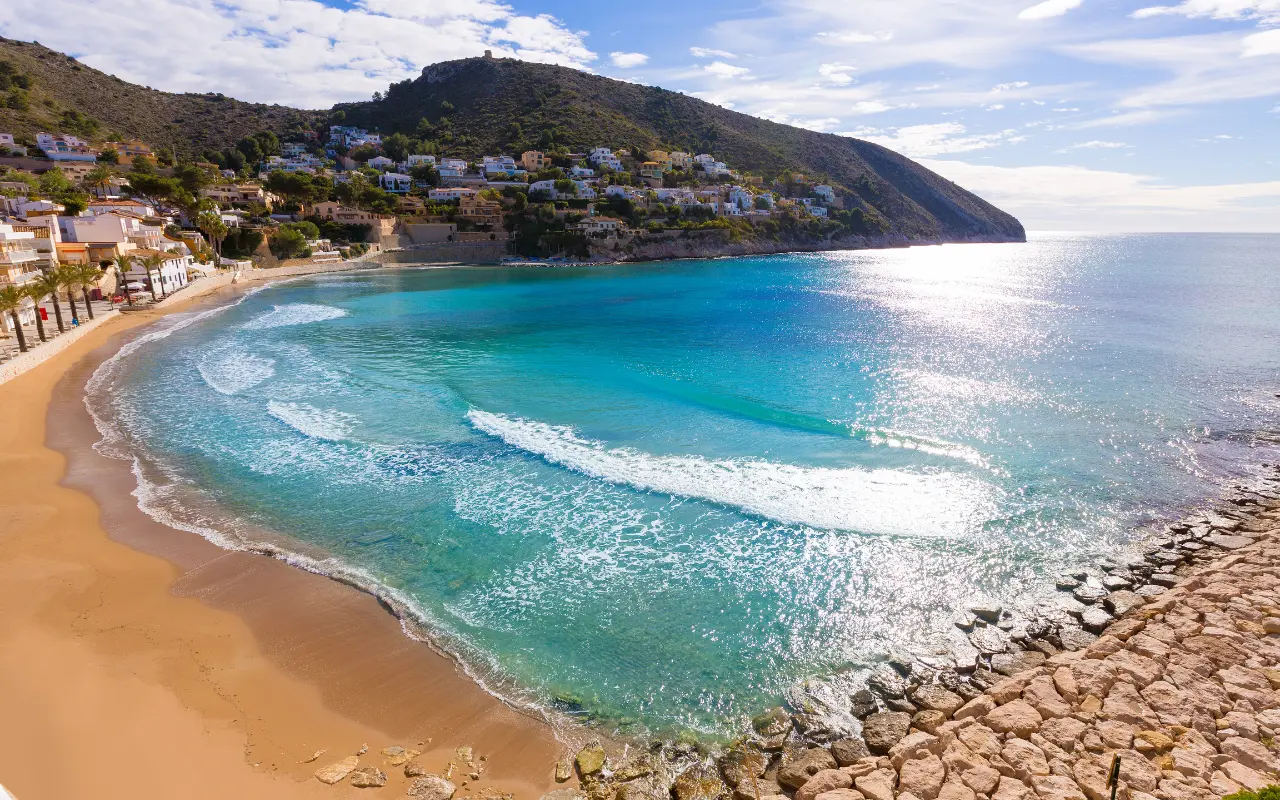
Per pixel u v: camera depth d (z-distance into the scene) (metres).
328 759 11.69
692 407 32.88
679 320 64.56
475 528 20.48
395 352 48.38
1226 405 32.09
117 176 117.94
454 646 14.97
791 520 20.75
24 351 40.62
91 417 31.75
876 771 11.20
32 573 17.56
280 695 13.27
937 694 13.41
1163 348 45.03
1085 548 19.20
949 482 23.53
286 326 60.31
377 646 14.91
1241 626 14.94
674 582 17.59
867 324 59.81
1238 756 11.23
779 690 13.69
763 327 59.38
